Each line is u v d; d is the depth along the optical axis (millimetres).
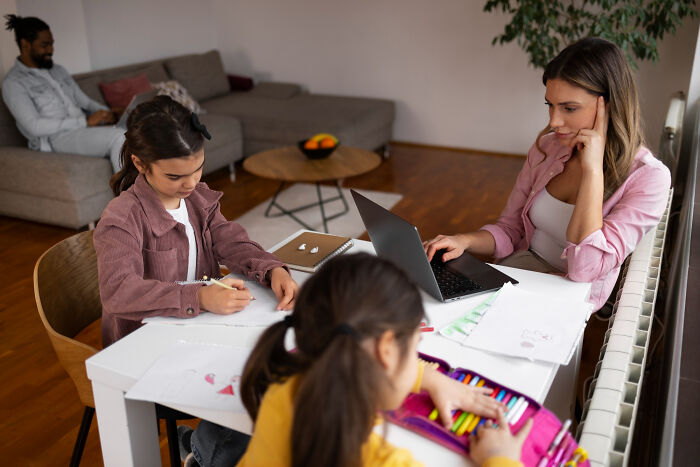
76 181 3449
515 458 876
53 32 4438
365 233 3652
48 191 3502
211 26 6086
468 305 1408
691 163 2348
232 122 4625
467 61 5242
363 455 804
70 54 4598
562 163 1766
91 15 4805
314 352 762
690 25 4418
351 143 4711
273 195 4312
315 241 1754
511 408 1022
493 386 1083
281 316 1357
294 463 747
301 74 5926
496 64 5148
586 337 2518
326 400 708
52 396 2176
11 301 2816
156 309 1345
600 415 1093
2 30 3912
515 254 1870
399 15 5355
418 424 987
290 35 5832
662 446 901
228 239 1650
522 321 1325
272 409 817
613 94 1546
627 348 1301
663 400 1271
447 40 5254
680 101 3775
